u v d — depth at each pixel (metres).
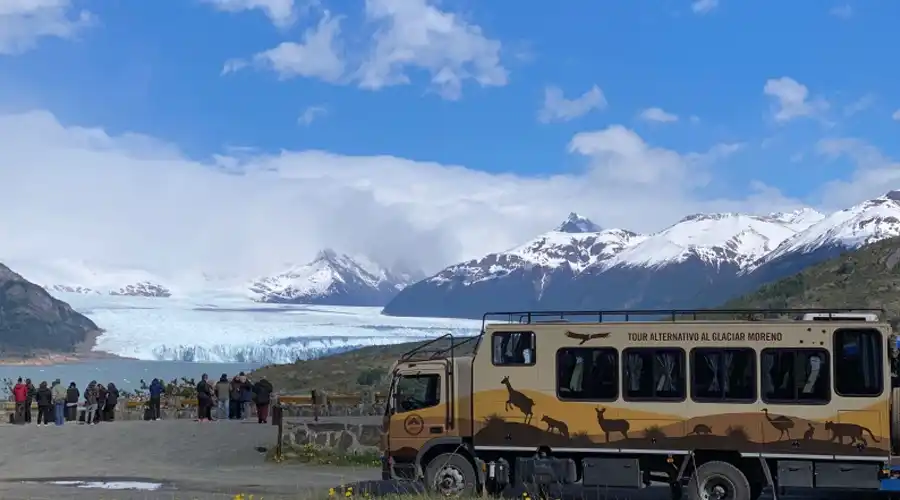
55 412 35.72
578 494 19.56
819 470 16.84
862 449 16.62
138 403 43.16
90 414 37.78
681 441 17.41
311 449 26.42
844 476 16.72
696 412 17.39
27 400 38.00
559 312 18.56
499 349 18.55
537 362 18.28
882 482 16.56
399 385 19.19
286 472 24.00
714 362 17.41
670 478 17.69
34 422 38.94
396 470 19.05
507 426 18.34
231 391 39.12
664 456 17.72
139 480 22.56
